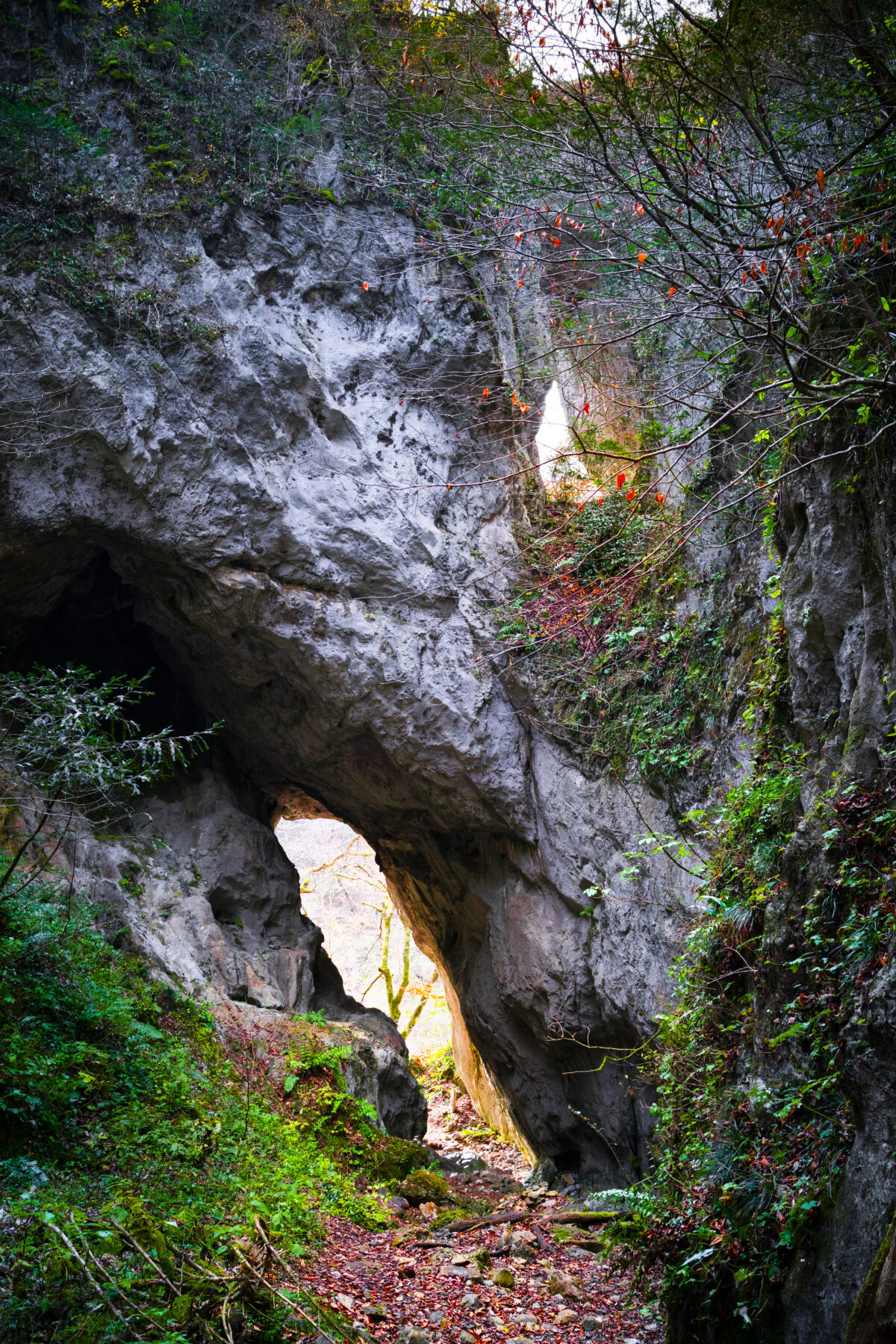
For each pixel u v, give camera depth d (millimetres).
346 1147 9312
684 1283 5055
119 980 8477
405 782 11797
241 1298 4992
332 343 11148
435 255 11148
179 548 10047
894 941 4293
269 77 11312
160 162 10406
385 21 11406
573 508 10992
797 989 5223
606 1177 11008
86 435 9484
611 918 10172
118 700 7633
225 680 12031
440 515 11414
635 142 5797
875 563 5121
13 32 10430
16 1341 4352
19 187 9648
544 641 10211
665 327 8633
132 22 10922
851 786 5004
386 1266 6898
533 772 11242
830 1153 4605
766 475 7125
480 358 11484
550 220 7328
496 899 11930
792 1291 4461
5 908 7742
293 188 11156
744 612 8594
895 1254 3691
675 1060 6965
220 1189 6652
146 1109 7137
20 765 7656
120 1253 5074
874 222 4984
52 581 10812
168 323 9938
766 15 5211
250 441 10352
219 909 11531
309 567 10609
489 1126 15750
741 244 4953
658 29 5227
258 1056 9484
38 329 9297
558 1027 10938
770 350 5570
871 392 4727
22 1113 6199
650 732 9695
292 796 14484
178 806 11930
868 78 5207
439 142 9008
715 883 6863
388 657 10734
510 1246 7699
